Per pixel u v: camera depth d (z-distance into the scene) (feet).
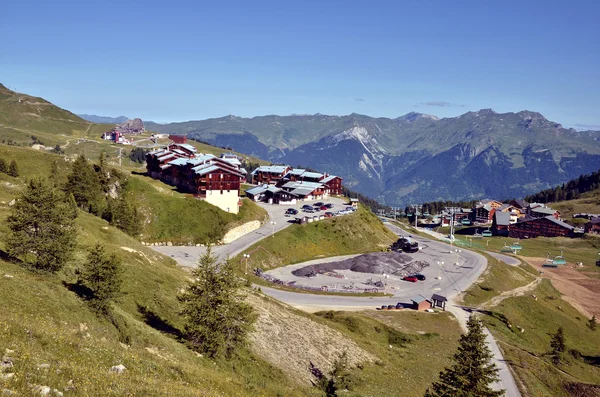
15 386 64.23
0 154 396.57
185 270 299.79
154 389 84.89
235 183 461.78
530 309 398.01
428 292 375.66
